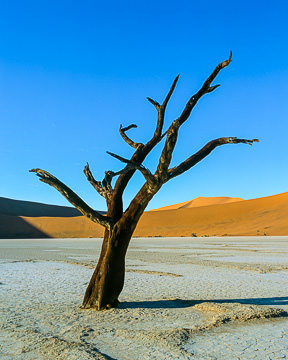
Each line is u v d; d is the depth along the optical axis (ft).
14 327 18.02
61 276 39.75
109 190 23.36
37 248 101.40
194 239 172.76
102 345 15.26
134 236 256.11
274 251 81.35
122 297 26.66
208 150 22.27
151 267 49.26
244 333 17.08
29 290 30.22
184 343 15.56
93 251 86.69
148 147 24.45
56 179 20.81
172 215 302.04
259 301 24.98
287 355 14.17
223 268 47.98
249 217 264.52
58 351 14.39
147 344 15.39
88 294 22.72
